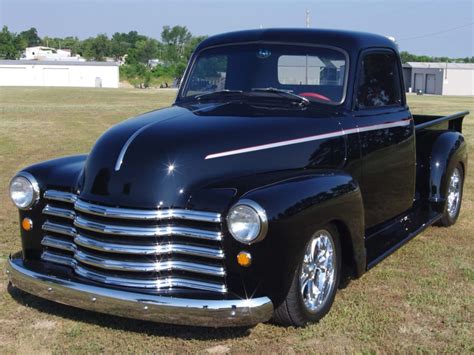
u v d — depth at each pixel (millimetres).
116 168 3889
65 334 4090
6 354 3824
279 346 3910
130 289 3725
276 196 3682
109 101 31156
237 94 4949
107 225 3805
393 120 5312
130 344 3941
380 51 5215
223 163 3959
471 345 3939
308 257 4012
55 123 18312
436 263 5555
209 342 3969
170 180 3787
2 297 4684
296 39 4973
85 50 121125
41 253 4281
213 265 3684
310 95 4828
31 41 140875
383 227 5652
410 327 4195
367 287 4934
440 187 6344
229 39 5230
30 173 4285
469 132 15734
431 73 74438
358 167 4828
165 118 4332
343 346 3908
